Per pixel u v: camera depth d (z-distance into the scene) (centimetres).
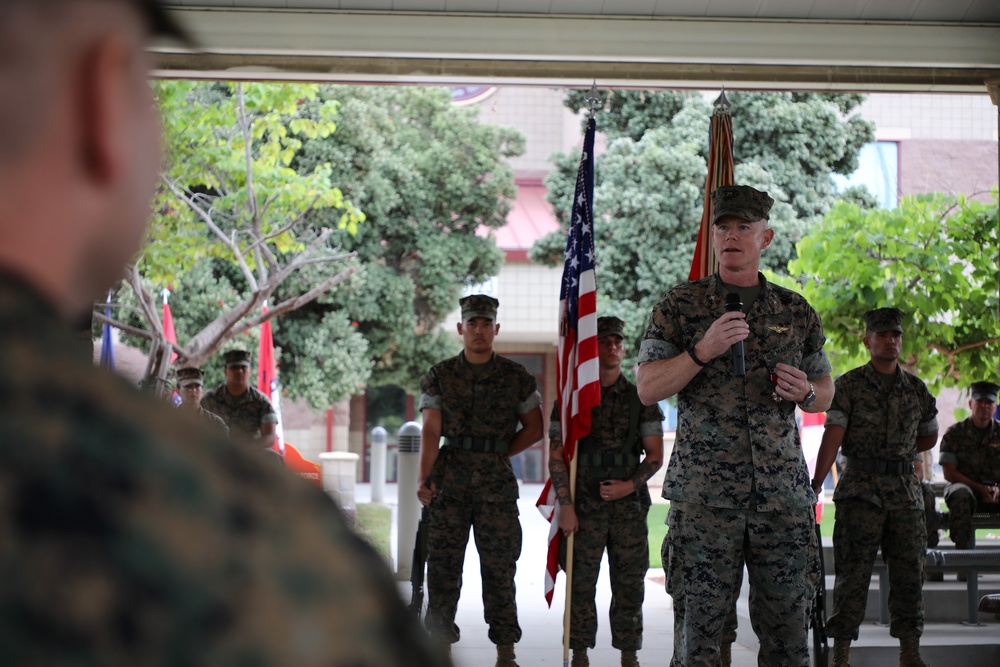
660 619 885
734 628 621
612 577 646
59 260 55
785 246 1734
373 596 52
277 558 50
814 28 718
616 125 1880
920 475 1222
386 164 1988
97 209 56
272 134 1282
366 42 702
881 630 761
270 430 928
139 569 47
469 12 705
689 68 725
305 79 728
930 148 2458
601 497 637
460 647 746
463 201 2070
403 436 996
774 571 454
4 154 54
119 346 1867
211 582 48
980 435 920
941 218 1182
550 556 636
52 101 55
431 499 663
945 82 735
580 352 632
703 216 687
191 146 1212
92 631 45
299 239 1611
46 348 51
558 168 1938
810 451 899
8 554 46
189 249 1269
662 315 481
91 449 49
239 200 1273
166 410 54
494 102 2822
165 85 1085
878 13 716
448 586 658
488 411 664
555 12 708
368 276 1969
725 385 463
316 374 1897
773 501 454
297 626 48
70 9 55
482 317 665
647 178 1789
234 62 709
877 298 1134
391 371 2098
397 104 2086
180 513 49
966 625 798
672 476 470
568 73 724
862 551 654
